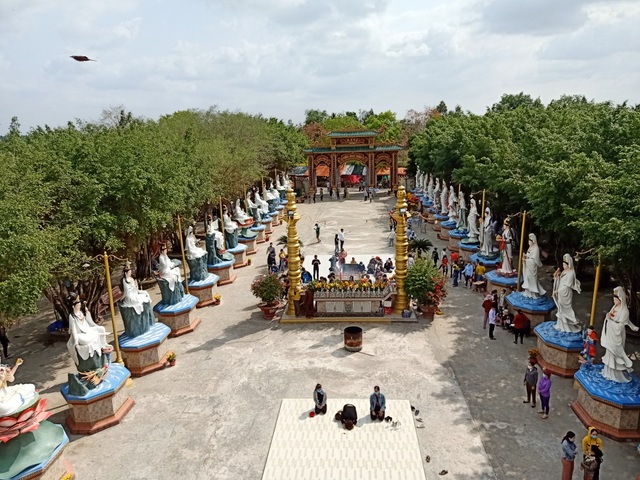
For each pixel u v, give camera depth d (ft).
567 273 65.26
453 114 268.00
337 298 85.30
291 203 85.92
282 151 237.86
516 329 74.64
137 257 116.88
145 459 50.72
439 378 64.75
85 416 55.88
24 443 44.68
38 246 56.44
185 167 108.68
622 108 81.20
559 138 87.30
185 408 59.98
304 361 70.95
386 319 84.23
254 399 61.36
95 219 74.49
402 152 338.54
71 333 55.93
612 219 50.83
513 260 123.75
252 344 77.61
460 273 109.40
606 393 51.34
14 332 90.43
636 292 74.23
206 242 113.29
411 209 205.46
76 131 102.22
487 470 46.88
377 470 47.44
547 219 80.18
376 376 65.77
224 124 203.92
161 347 71.41
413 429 53.57
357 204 232.32
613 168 65.10
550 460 48.08
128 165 83.61
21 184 63.82
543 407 55.42
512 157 109.40
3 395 44.19
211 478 47.55
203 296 97.35
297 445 51.62
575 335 65.21
